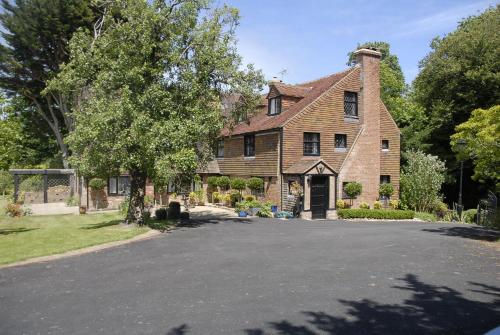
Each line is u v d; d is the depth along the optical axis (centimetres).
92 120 1576
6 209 2405
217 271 1010
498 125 1447
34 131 4184
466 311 711
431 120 3503
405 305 743
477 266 1066
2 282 927
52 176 3538
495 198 2234
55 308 743
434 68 3381
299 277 945
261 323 657
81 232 1672
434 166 2908
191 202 3022
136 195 1880
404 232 1764
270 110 2988
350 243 1430
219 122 1916
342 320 668
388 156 3019
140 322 667
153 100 1695
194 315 696
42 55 3162
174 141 1625
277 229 1823
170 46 1822
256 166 2852
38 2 2991
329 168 2553
